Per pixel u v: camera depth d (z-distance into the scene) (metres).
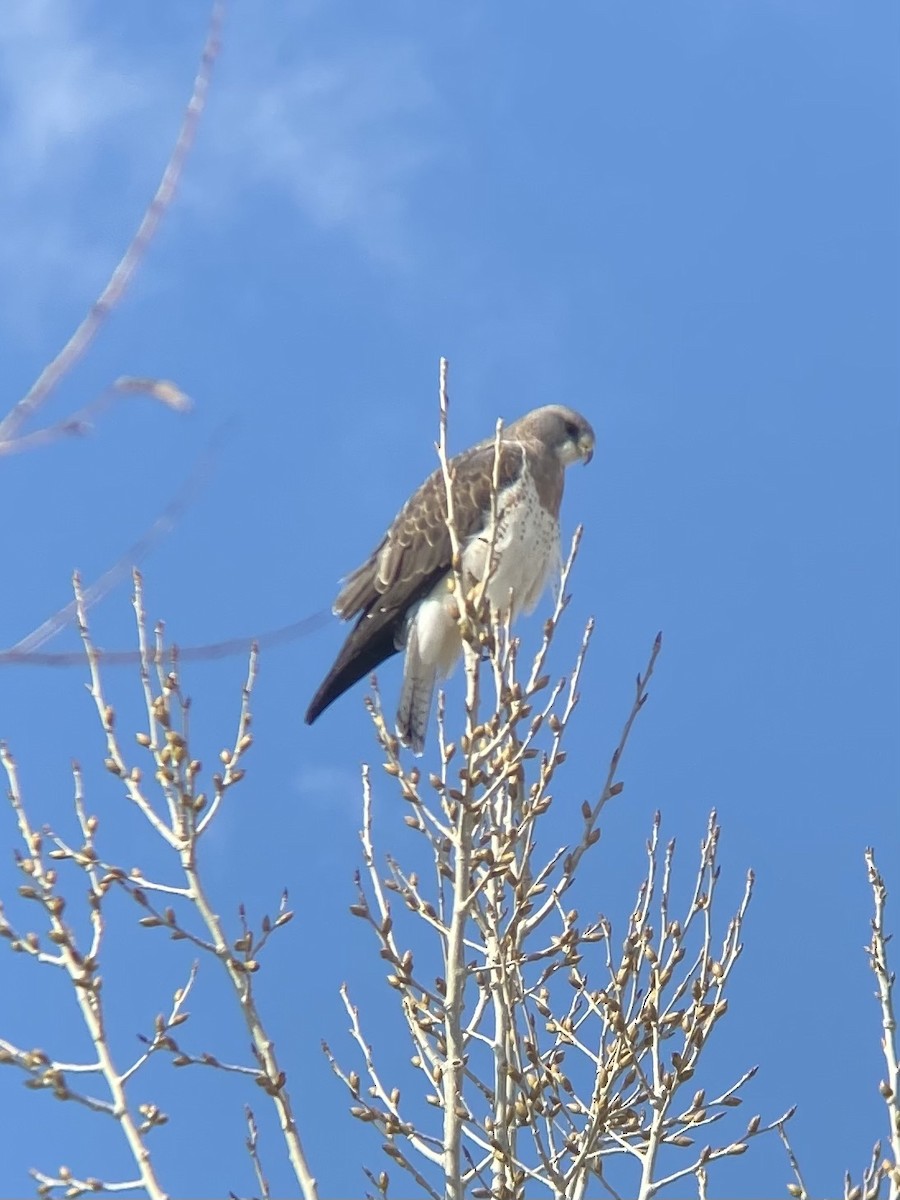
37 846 10.49
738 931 11.45
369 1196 10.84
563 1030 11.48
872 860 11.37
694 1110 11.04
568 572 11.27
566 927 11.44
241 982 10.40
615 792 11.48
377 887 11.27
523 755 10.87
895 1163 10.14
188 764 10.74
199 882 10.55
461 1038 10.72
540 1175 10.91
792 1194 10.91
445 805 10.97
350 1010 11.74
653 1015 11.04
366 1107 10.88
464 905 10.79
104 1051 10.09
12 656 5.85
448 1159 10.45
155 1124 10.02
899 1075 10.43
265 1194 10.44
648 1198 10.65
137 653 6.56
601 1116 10.84
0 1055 9.91
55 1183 9.76
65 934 10.26
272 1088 10.17
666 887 11.58
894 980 10.85
